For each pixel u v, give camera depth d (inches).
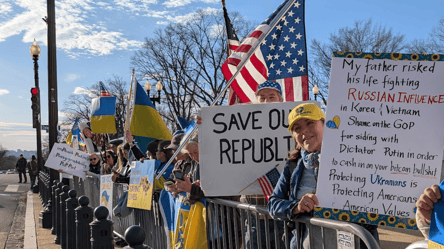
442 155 77.2
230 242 133.5
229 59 172.6
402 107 80.0
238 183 129.1
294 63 169.3
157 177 176.7
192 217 145.6
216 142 130.1
